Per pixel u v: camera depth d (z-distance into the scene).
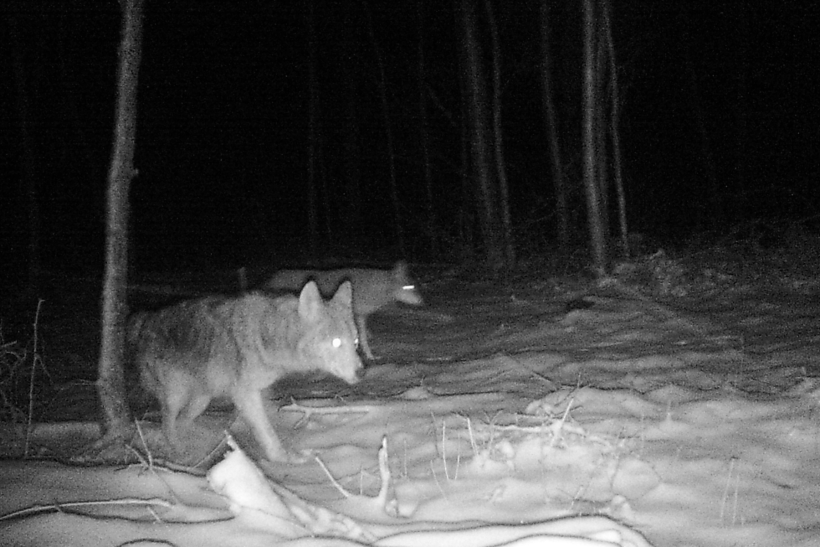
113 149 6.30
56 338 12.73
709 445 5.86
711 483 5.18
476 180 21.25
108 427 6.38
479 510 4.71
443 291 17.31
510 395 7.44
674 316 11.29
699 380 7.74
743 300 12.43
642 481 5.19
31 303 17.03
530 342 10.51
